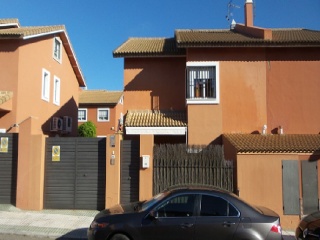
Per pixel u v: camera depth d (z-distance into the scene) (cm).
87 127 2803
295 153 1010
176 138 1445
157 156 1037
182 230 586
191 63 1402
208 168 1029
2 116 1373
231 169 1025
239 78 1409
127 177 1052
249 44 1379
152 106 1546
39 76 1633
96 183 1055
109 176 1031
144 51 1527
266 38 1401
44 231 824
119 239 594
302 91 1406
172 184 1024
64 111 2055
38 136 1045
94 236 602
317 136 1296
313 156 1020
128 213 615
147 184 1021
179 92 1548
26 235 810
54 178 1057
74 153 1064
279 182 1002
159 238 587
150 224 592
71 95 2214
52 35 1809
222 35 1557
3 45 1416
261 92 1406
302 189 1016
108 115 3231
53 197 1052
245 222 584
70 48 2062
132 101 1552
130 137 1406
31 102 1530
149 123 1367
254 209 603
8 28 1697
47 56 1744
